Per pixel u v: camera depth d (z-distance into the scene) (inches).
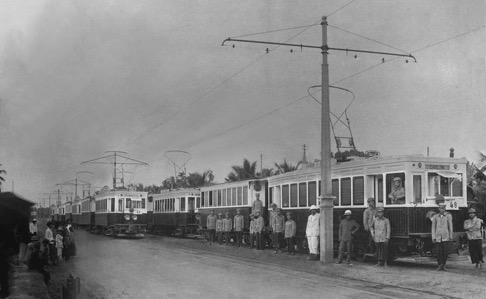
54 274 657.6
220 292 500.7
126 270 680.4
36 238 579.5
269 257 836.6
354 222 708.0
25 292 525.3
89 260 807.1
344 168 786.8
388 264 708.7
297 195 930.7
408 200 661.9
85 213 1925.4
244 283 550.9
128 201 1615.4
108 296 491.2
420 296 458.6
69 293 464.1
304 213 903.1
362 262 740.7
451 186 689.0
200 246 1123.9
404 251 669.3
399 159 677.9
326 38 757.3
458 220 681.0
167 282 570.6
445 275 583.8
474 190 1031.6
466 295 460.1
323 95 748.0
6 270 461.1
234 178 2007.9
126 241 1326.3
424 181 671.1
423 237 653.9
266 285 534.9
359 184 750.5
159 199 1808.6
